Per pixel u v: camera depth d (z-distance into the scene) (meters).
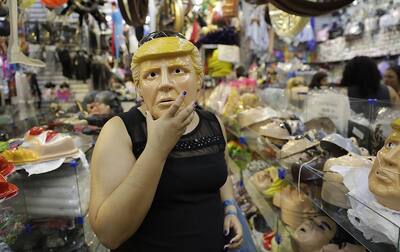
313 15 1.69
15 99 2.70
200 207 0.87
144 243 0.85
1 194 0.93
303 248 1.23
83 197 1.29
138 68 0.83
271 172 1.81
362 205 0.86
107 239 0.74
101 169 0.77
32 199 1.25
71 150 1.24
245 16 4.54
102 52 4.81
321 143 1.25
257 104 2.53
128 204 0.70
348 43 5.14
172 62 0.79
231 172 2.70
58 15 3.25
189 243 0.85
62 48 3.71
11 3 1.31
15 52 1.37
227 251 1.01
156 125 0.70
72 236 1.27
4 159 1.05
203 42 4.12
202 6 4.58
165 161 0.79
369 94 2.31
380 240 0.83
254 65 4.55
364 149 1.23
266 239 1.79
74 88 4.53
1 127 1.76
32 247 1.21
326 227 1.23
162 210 0.84
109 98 2.68
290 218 1.42
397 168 0.78
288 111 2.16
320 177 1.11
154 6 3.10
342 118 1.51
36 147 1.18
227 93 3.08
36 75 3.67
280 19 2.43
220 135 0.96
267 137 1.69
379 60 4.50
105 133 0.82
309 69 3.96
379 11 4.34
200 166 0.86
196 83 0.83
